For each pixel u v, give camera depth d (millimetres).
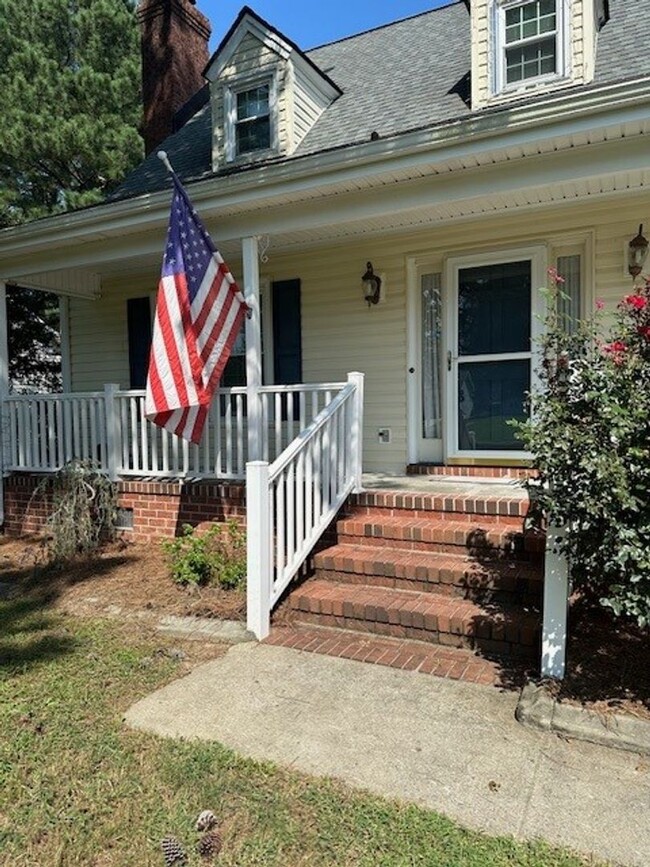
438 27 8367
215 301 5320
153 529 6004
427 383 6648
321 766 2545
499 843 2086
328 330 7043
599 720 2779
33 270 6988
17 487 6887
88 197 13039
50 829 2193
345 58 8594
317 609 4113
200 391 5168
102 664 3572
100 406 6387
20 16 14055
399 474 6488
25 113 12820
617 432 2727
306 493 4496
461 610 3855
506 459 6129
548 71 5699
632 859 2006
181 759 2592
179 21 10320
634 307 3055
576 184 4773
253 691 3209
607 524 2875
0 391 7102
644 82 3814
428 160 4598
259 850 2078
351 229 6254
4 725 2889
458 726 2840
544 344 3238
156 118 10195
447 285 6316
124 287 8586
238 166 7164
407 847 2078
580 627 3691
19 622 4301
